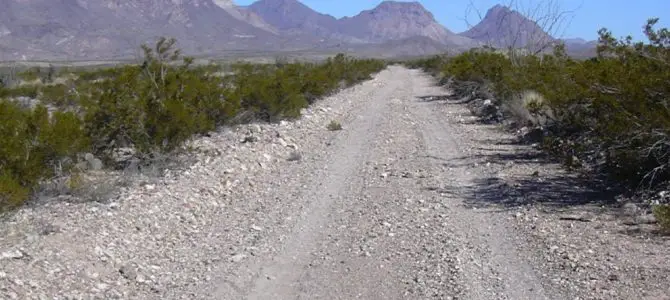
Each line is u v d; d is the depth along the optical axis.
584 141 13.27
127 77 14.45
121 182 11.26
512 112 19.61
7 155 9.89
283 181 12.42
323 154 15.41
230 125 18.98
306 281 7.26
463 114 23.55
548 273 7.24
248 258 8.01
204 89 17.94
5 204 8.94
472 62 32.62
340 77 40.41
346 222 9.56
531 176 12.11
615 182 11.09
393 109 26.20
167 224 9.28
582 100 13.06
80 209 9.52
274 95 21.36
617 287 6.73
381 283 7.14
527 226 8.99
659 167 9.91
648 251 7.75
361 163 14.21
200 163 13.27
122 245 8.18
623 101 10.72
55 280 6.84
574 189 10.96
